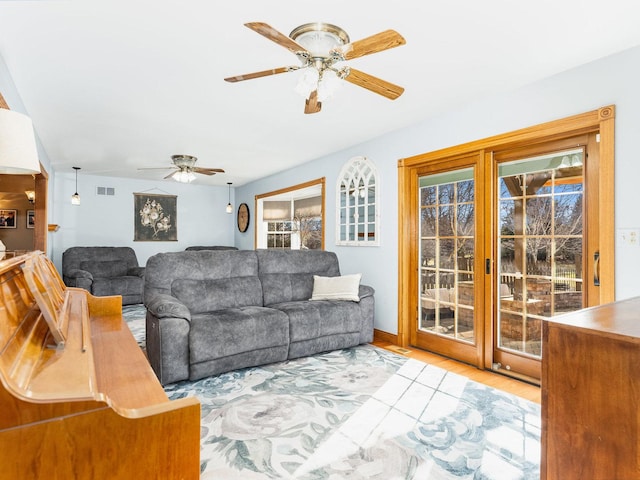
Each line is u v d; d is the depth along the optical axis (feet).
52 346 3.88
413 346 12.75
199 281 11.50
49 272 7.27
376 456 6.06
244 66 8.45
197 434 3.32
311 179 18.52
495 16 6.51
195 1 6.09
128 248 23.06
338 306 12.02
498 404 8.02
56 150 16.49
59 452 2.77
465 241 11.26
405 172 12.94
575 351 3.48
